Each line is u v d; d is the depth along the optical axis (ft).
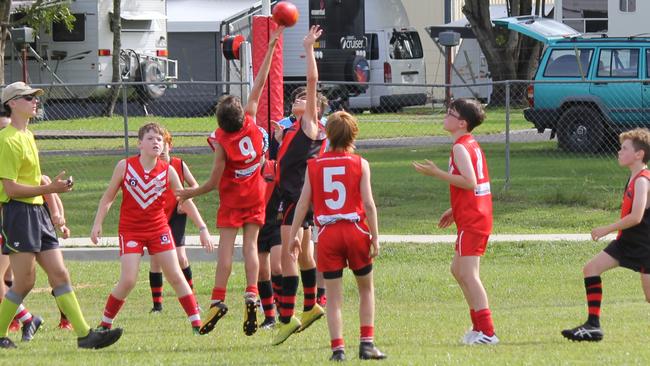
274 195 87.25
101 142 239.91
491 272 128.06
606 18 333.21
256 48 134.92
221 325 91.71
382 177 194.80
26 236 75.46
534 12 394.32
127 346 78.33
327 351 74.54
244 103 168.35
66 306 76.84
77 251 143.95
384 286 118.42
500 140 244.22
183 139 242.99
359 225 70.54
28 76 310.86
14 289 76.95
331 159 70.74
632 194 79.05
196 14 336.08
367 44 325.83
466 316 96.58
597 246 141.59
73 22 307.78
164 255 80.69
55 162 213.46
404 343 78.18
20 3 295.07
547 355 70.23
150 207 79.46
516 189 177.99
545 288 116.78
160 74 317.83
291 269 81.46
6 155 74.28
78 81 309.42
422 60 342.64
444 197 177.78
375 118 274.98
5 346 77.56
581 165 203.51
